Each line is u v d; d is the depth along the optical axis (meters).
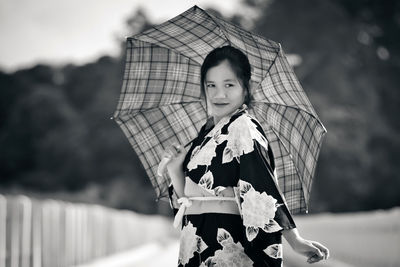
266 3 70.19
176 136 4.03
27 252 10.18
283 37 67.06
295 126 3.85
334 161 58.44
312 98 61.66
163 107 4.03
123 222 25.42
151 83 3.99
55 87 78.31
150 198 65.12
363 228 13.48
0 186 67.38
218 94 3.57
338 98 64.94
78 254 15.27
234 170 3.39
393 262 11.28
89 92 77.00
